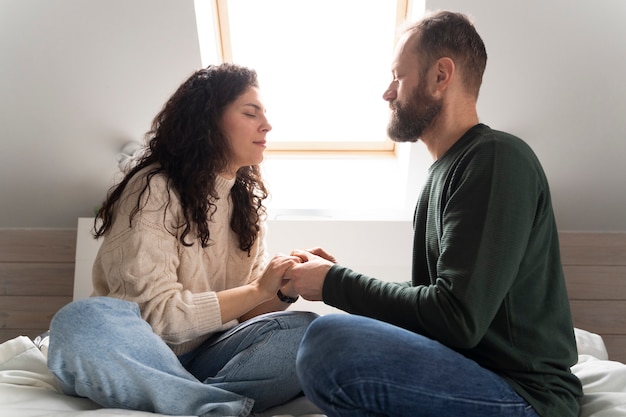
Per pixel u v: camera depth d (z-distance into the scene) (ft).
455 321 3.34
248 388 4.35
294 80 10.25
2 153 8.63
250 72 5.27
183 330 4.51
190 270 4.84
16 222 9.56
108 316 3.97
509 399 3.38
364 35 10.08
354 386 3.23
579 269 9.37
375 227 8.13
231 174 5.26
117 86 7.97
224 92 5.07
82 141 8.57
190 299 4.58
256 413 4.42
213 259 5.16
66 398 4.21
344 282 3.83
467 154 3.78
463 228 3.50
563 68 7.59
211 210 5.08
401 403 3.27
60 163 8.82
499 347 3.56
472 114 4.24
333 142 9.81
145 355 3.99
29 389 4.22
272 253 8.10
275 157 9.77
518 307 3.60
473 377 3.34
